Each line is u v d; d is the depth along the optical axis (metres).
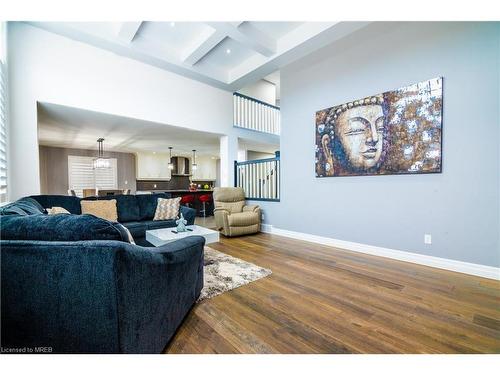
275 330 1.59
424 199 2.82
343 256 3.20
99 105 3.66
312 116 4.02
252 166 5.29
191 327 1.62
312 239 4.05
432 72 2.74
